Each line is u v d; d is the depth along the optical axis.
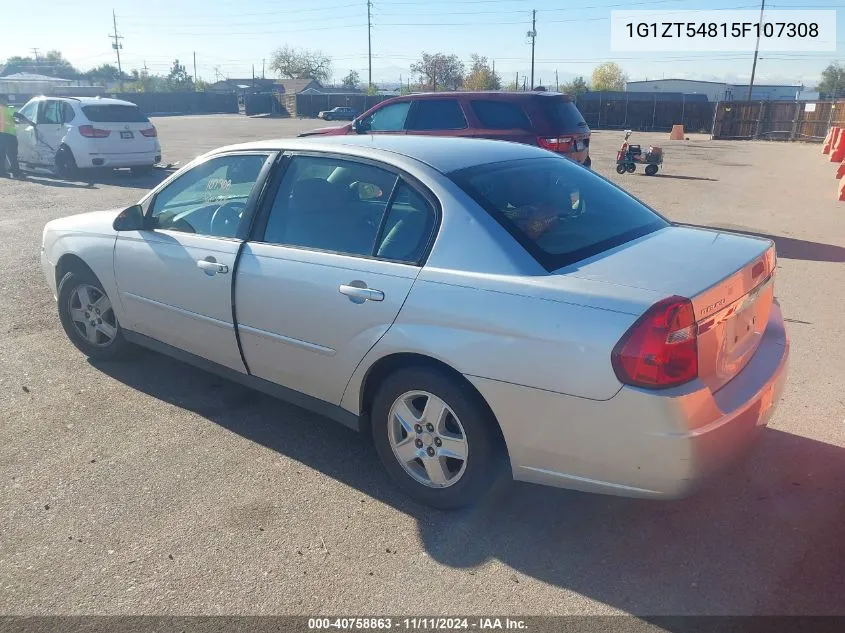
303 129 33.88
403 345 3.18
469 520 3.29
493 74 68.88
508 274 2.99
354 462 3.81
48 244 5.14
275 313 3.71
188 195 4.31
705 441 2.69
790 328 5.92
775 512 3.33
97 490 3.51
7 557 3.02
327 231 3.62
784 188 14.96
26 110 15.38
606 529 3.22
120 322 4.74
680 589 2.83
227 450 3.91
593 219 3.50
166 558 3.02
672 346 2.64
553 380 2.79
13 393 4.57
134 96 57.06
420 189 3.35
